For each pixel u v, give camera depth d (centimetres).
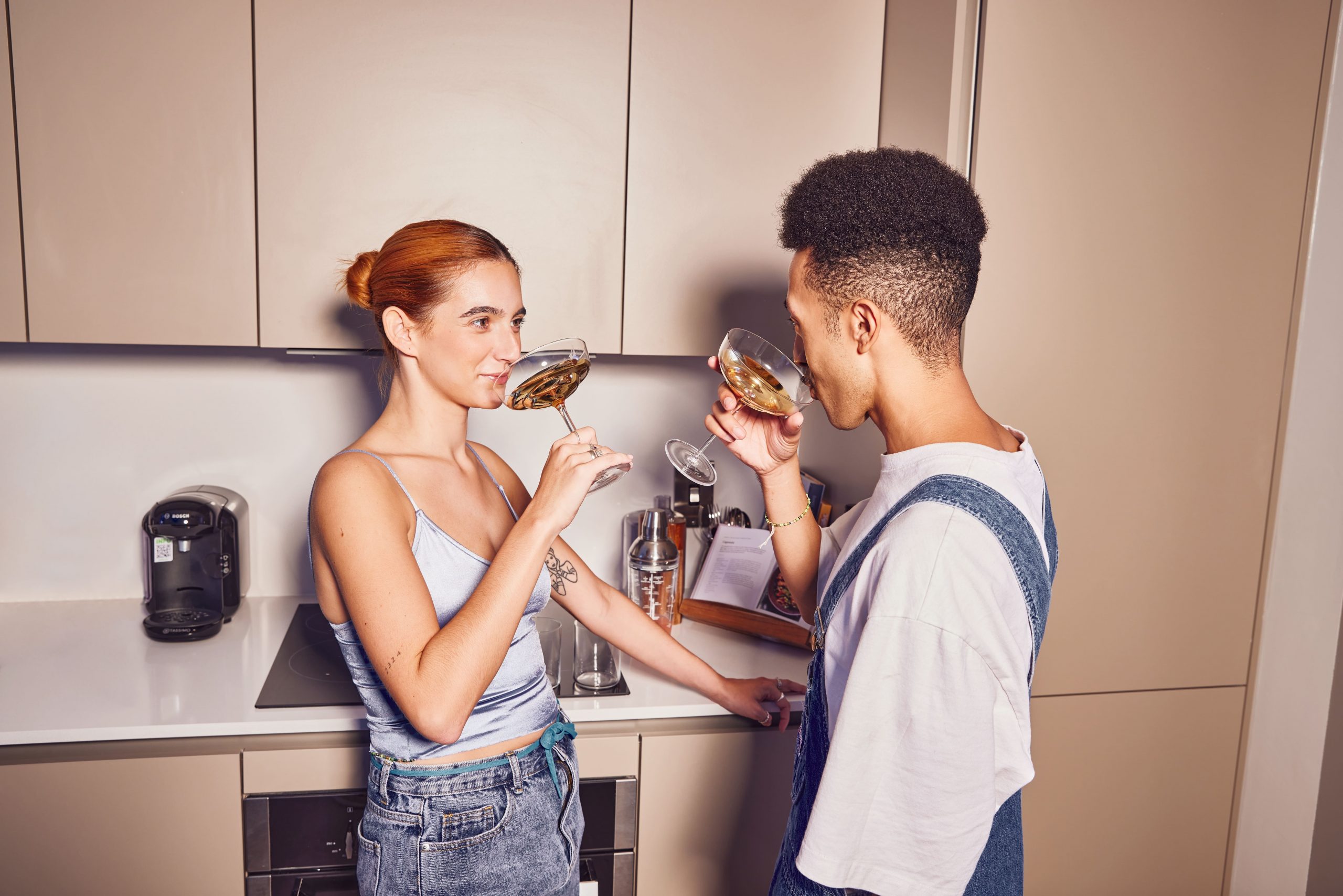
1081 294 160
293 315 164
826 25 174
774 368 115
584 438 116
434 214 166
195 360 197
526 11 164
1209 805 181
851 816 87
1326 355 172
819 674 103
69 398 194
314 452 204
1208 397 168
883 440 169
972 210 97
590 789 158
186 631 177
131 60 154
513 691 126
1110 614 170
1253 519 173
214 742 147
